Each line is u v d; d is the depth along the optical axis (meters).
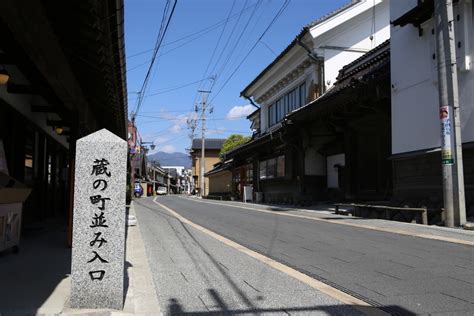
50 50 7.15
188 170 148.12
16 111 11.40
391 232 12.48
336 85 25.62
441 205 14.23
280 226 14.84
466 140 13.76
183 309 5.61
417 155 15.66
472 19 13.74
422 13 14.86
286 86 33.06
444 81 13.13
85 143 5.41
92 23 6.58
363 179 22.36
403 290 6.25
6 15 5.52
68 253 8.89
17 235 8.84
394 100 17.28
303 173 26.50
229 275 7.51
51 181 17.44
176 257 9.24
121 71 9.20
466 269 7.49
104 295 5.30
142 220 18.39
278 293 6.31
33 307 5.19
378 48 22.78
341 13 27.41
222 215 20.56
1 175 8.12
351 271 7.55
